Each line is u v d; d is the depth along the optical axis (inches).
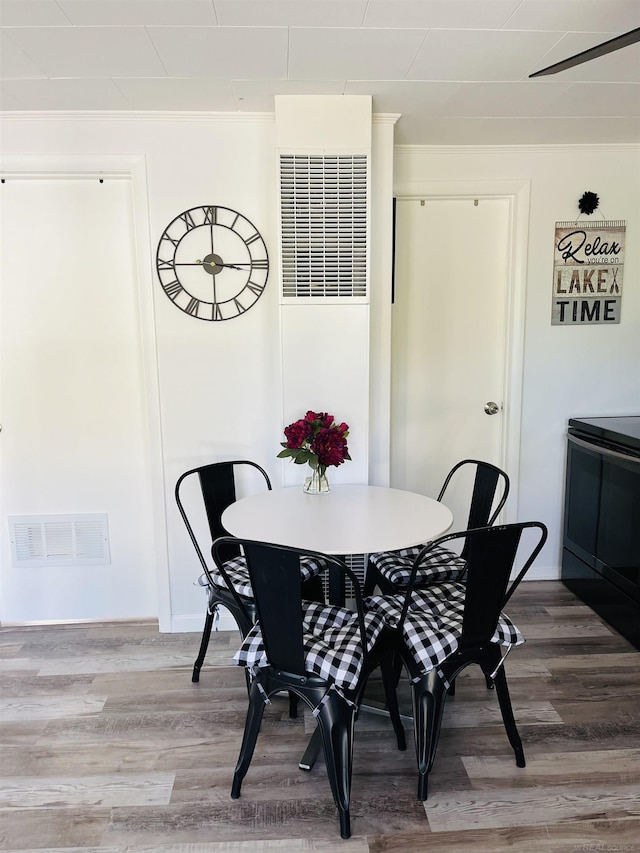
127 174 95.5
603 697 83.7
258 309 98.8
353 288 91.4
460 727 77.6
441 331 117.8
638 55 73.7
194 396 100.1
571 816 63.3
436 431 120.9
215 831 61.9
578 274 114.9
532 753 72.5
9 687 88.0
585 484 112.0
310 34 68.0
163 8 61.7
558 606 112.1
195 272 97.0
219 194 95.4
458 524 124.3
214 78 79.7
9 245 98.7
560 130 102.4
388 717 80.1
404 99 87.9
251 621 76.5
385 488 92.9
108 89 83.0
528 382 117.6
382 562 86.8
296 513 79.7
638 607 95.6
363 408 94.7
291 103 86.5
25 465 104.2
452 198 113.0
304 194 88.7
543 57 74.5
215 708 82.7
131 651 98.3
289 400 93.8
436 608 73.0
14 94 84.4
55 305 100.5
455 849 59.4
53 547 106.3
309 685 62.2
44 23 64.6
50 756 73.2
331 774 60.9
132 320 101.4
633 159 111.7
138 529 106.8
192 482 101.9
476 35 68.7
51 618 108.3
